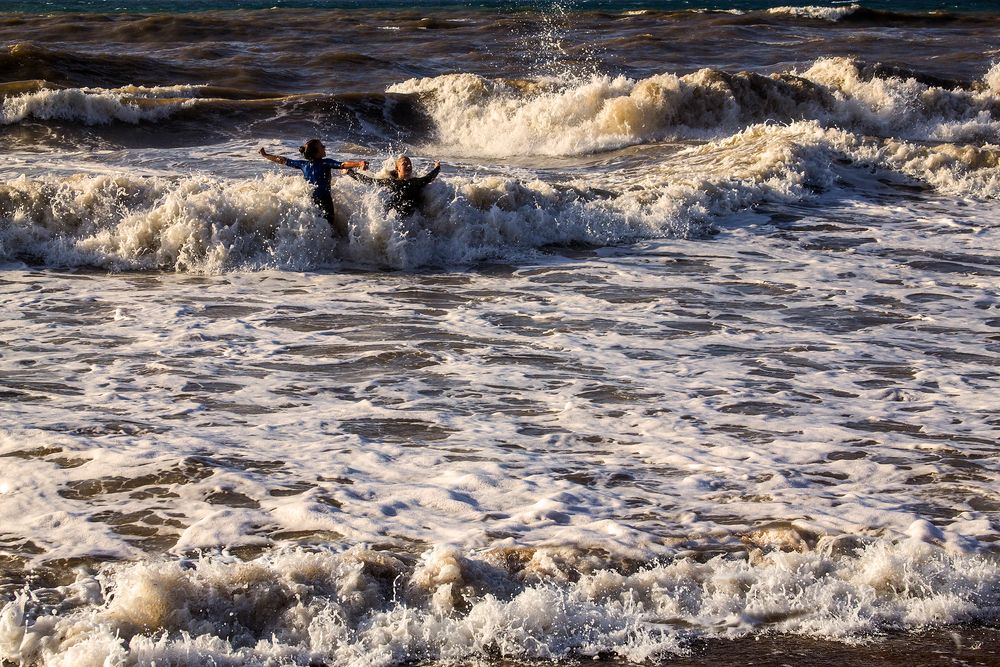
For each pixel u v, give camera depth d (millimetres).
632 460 22672
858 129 88688
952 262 44031
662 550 18156
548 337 32875
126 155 69125
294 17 176375
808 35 153500
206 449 22609
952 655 15188
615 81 84938
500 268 42750
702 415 25750
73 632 15047
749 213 52719
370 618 15945
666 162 69312
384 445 23281
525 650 15234
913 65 122875
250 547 18219
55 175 60250
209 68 107938
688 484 21281
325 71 113062
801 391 27766
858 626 15969
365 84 106875
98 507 19656
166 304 36125
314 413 25438
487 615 15734
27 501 19797
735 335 33406
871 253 45469
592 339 32656
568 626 15789
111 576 17078
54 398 26031
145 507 19719
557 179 64188
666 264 43375
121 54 121625
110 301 36344
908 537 18594
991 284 40625
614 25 164625
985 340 33281
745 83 86500
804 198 55781
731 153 66625
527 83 90812
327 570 16734
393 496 20375
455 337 32688
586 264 43312
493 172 67750
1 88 84812
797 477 21641
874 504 20188
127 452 22188
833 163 62219
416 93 89188
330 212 43812
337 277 40938
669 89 83188
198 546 18188
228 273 41000
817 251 45844
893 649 15359
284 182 46344
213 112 81688
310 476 21312
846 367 30094
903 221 51719
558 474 21734
